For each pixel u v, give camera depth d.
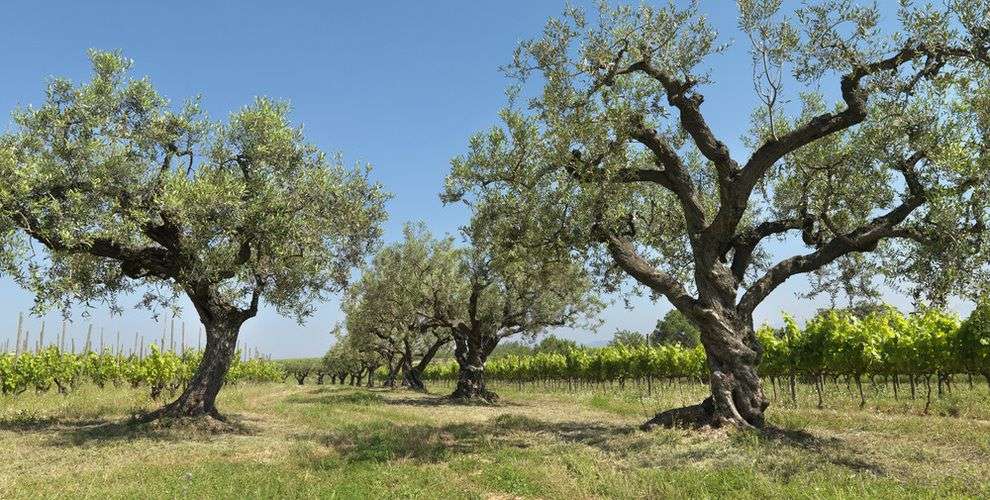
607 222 14.77
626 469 9.75
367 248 19.42
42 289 14.05
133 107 16.03
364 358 60.91
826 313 23.94
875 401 21.92
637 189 16.45
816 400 24.19
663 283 13.91
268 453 12.57
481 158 14.44
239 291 17.58
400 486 8.91
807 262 13.54
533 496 8.47
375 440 14.10
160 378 34.50
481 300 33.59
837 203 14.61
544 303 32.44
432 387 64.31
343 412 22.83
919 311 12.70
